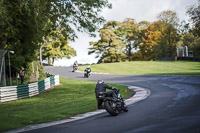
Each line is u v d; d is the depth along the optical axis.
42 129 8.91
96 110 12.98
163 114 9.58
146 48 88.75
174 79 30.33
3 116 12.52
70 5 22.31
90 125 8.78
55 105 15.71
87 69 39.25
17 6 19.42
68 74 45.50
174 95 16.23
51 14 21.84
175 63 64.12
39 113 12.77
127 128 7.63
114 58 86.50
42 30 21.48
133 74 43.53
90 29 22.98
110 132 7.29
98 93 10.99
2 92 19.06
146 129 7.16
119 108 10.98
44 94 22.81
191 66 55.84
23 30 22.06
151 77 35.47
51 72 50.12
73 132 7.79
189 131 6.40
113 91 11.08
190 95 15.39
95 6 22.58
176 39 87.88
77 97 19.44
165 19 81.56
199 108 10.05
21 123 10.44
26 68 33.34
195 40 81.31
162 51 82.00
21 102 18.45
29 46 23.75
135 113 10.59
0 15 17.67
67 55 84.31
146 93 19.25
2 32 20.48
